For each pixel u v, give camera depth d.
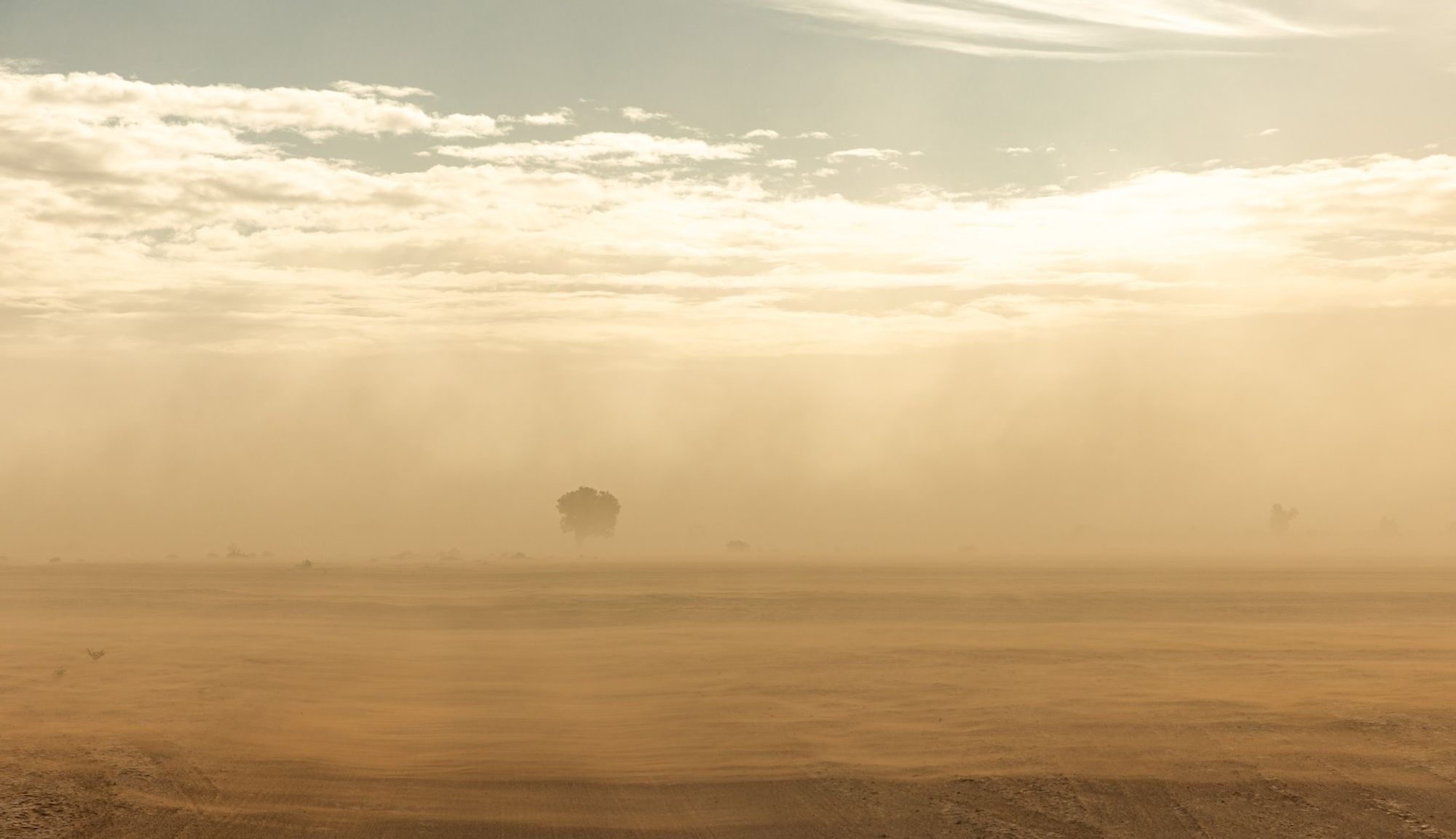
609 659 59.03
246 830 22.12
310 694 44.59
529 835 22.00
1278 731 33.69
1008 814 23.91
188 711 38.44
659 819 23.41
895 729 35.25
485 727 36.62
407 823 22.91
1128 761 29.23
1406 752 30.30
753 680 48.97
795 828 22.64
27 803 23.31
